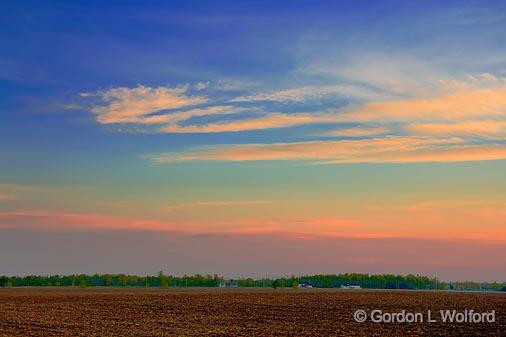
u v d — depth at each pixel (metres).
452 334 41.44
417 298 101.00
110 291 133.88
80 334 39.94
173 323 48.78
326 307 71.62
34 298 91.56
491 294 129.62
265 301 86.50
